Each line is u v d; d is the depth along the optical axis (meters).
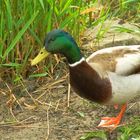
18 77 10.52
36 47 10.97
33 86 10.80
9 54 10.84
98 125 9.71
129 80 9.04
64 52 9.06
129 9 13.66
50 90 10.77
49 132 9.57
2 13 10.36
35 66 11.04
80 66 8.98
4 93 10.61
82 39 12.17
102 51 9.42
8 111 10.17
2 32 10.52
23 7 10.59
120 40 12.07
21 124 9.82
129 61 9.12
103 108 10.23
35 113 10.13
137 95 9.89
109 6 12.73
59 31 9.06
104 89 8.96
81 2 11.36
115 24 12.72
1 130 9.66
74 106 10.31
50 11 10.62
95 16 12.72
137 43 12.16
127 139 9.18
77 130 9.61
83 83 9.02
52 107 10.30
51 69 11.09
